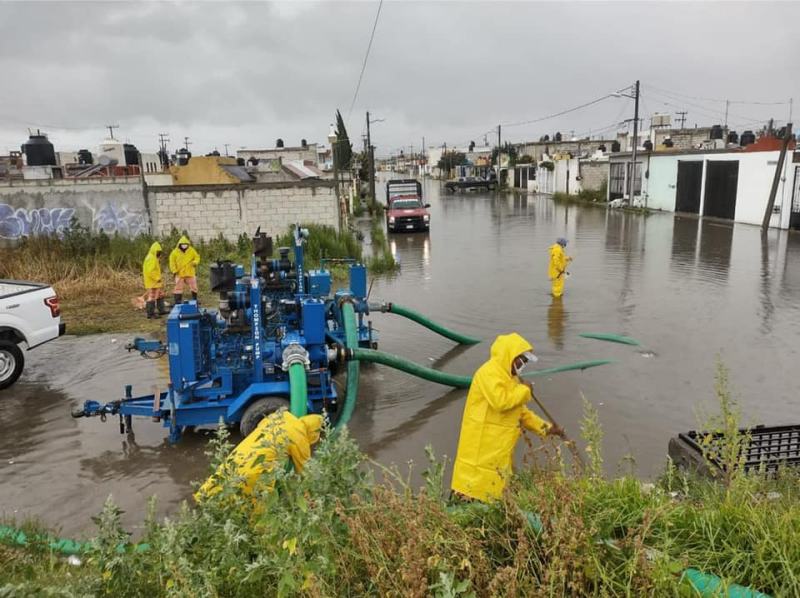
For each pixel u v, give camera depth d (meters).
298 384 6.42
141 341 7.85
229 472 3.41
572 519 2.82
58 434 7.30
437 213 40.72
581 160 48.84
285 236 20.72
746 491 3.47
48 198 20.45
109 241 19.05
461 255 21.48
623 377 8.66
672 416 7.29
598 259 19.36
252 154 51.09
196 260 14.20
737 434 4.36
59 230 20.66
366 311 9.68
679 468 5.13
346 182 40.91
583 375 8.78
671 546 2.96
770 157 26.64
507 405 4.27
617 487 3.45
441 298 14.50
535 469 3.52
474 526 3.21
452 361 9.85
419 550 2.71
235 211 22.27
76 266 16.55
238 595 2.88
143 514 5.49
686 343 10.22
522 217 35.69
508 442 4.39
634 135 38.69
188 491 5.91
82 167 28.83
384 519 2.94
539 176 60.34
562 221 32.69
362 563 2.89
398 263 19.08
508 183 72.44
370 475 3.37
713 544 2.97
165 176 25.23
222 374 7.00
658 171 36.78
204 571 2.80
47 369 9.68
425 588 2.50
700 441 5.07
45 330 9.30
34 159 25.98
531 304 13.51
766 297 13.41
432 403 8.12
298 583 2.67
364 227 34.06
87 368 9.69
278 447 3.45
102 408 7.00
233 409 6.77
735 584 2.72
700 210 32.56
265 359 7.23
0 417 7.84
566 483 3.21
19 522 5.33
